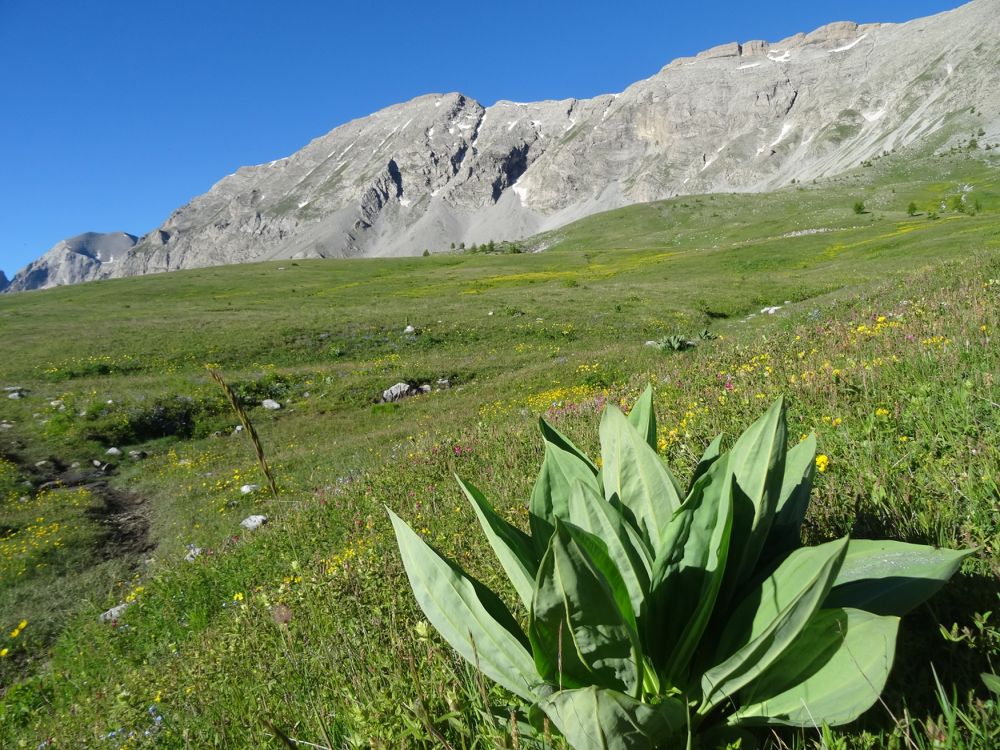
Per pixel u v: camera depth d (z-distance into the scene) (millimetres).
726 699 1661
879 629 1409
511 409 16703
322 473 14648
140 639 7359
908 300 10516
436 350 32219
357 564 4672
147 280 102625
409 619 3350
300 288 81812
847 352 6918
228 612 6484
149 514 14797
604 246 156750
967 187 130875
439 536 5109
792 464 2154
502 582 3361
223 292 82688
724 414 5387
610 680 1586
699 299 38781
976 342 5047
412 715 2002
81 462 19047
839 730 1607
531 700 1685
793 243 72250
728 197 196875
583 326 33750
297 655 3496
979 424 3320
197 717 3541
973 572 2074
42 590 10633
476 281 75500
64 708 6055
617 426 2049
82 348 32906
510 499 5641
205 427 22281
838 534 2602
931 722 1474
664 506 1991
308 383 26172
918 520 2469
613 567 1618
